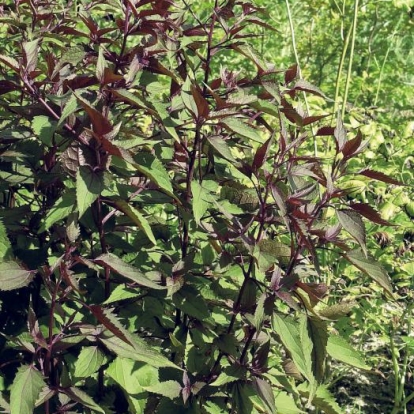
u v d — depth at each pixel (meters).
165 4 1.09
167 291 1.06
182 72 1.16
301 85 1.14
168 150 1.08
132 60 1.00
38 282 1.11
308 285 1.03
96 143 0.92
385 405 1.73
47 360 0.96
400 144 1.70
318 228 1.04
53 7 1.34
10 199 1.20
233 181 1.13
